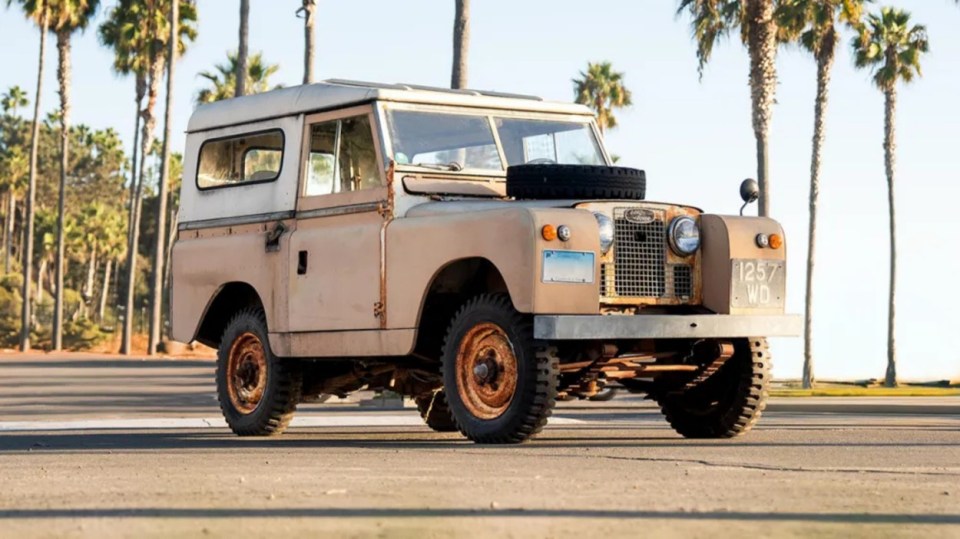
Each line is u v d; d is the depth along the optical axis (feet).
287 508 14.52
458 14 62.75
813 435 33.04
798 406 62.13
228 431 40.24
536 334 28.48
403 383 35.70
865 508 14.87
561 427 39.40
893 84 162.71
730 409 32.40
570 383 30.83
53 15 217.56
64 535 12.69
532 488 17.07
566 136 35.83
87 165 395.34
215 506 14.74
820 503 15.31
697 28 115.85
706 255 31.48
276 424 35.94
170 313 38.78
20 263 360.69
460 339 30.32
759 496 16.12
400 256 31.53
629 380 33.45
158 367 140.97
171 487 17.29
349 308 32.89
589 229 29.19
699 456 24.47
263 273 35.60
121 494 16.34
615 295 30.09
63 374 118.01
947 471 20.75
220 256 37.11
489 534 12.69
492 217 29.32
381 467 21.33
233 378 37.06
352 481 18.15
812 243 137.39
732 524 13.34
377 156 32.76
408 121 33.24
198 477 19.01
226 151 37.58
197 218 38.29
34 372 123.54
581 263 29.01
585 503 15.19
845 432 34.40
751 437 32.55
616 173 31.04
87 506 14.99
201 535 12.64
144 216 348.38
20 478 19.30
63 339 244.42
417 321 31.12
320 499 15.48
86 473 20.27
